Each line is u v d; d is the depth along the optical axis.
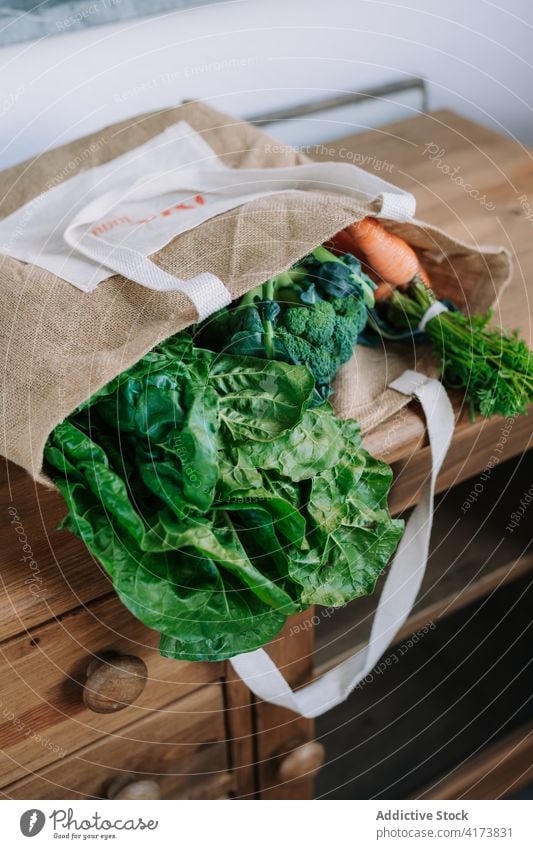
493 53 1.30
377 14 1.15
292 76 1.13
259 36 1.07
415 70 1.24
